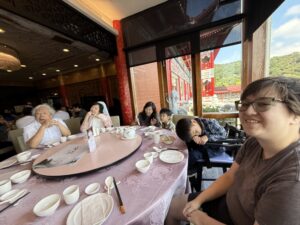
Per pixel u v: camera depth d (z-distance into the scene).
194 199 0.83
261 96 0.50
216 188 0.85
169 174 0.83
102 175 0.88
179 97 3.12
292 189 0.42
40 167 0.97
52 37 2.38
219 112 2.73
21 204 0.69
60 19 2.15
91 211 0.60
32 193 0.76
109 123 2.24
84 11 2.42
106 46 3.10
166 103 3.22
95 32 2.82
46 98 7.14
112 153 1.10
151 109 2.33
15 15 1.73
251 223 0.62
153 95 3.38
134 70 3.48
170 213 0.90
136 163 0.94
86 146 1.28
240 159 0.81
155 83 3.30
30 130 1.67
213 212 0.82
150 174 0.84
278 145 0.52
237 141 1.35
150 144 1.29
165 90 3.20
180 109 3.15
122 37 3.29
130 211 0.60
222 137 1.43
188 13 2.64
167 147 1.19
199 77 2.74
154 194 0.68
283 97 0.48
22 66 4.57
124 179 0.81
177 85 3.10
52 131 1.72
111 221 0.55
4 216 0.62
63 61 4.48
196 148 1.37
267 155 0.58
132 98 3.56
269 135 0.51
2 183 0.82
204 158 1.35
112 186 0.76
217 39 2.48
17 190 0.79
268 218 0.45
